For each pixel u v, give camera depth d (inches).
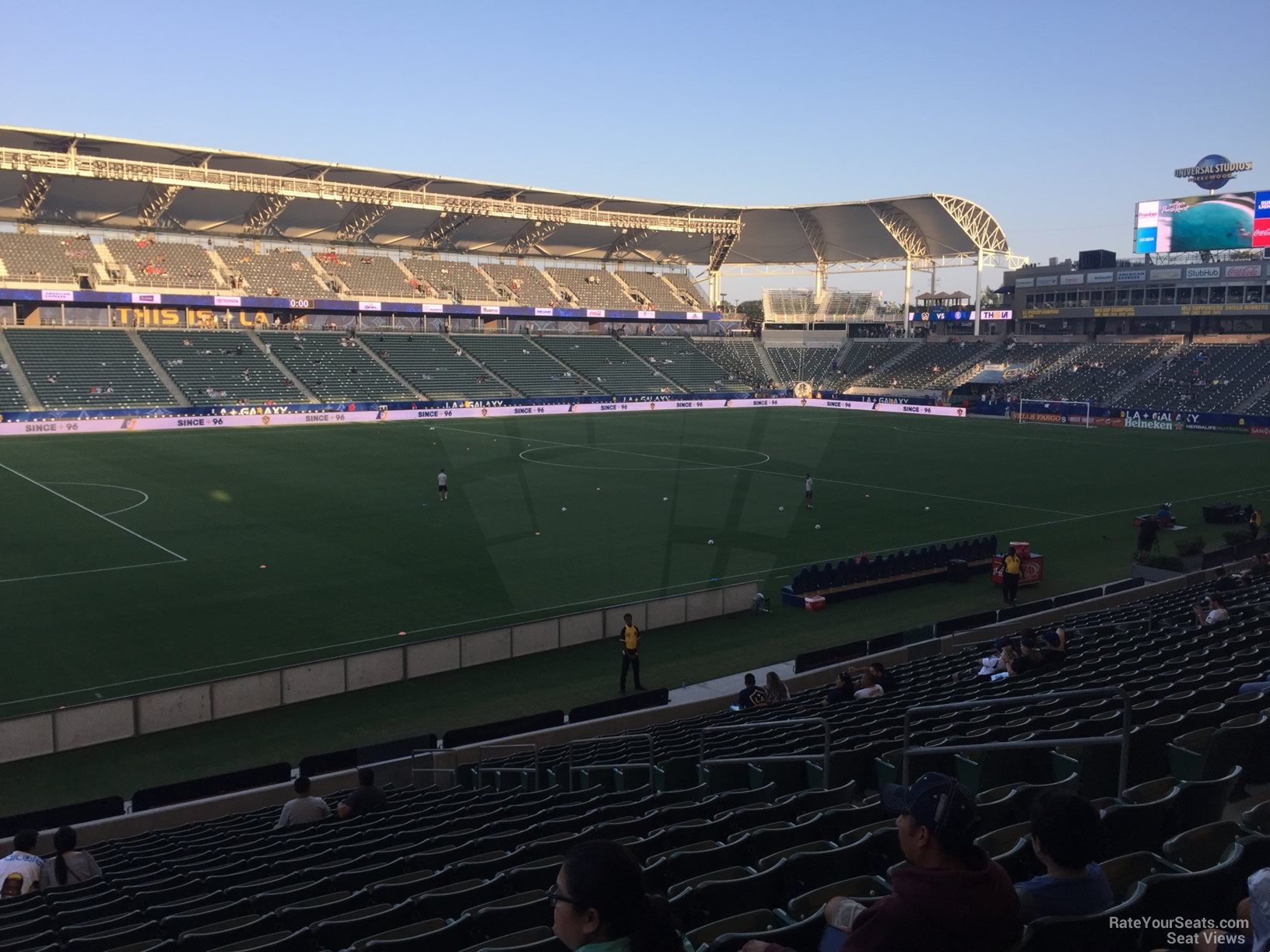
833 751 463.8
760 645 1039.0
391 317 3981.3
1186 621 823.7
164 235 3553.2
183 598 1160.2
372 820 489.7
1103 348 3907.5
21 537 1450.5
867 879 249.3
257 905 325.1
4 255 3139.8
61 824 609.0
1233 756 351.9
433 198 3545.8
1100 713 474.9
